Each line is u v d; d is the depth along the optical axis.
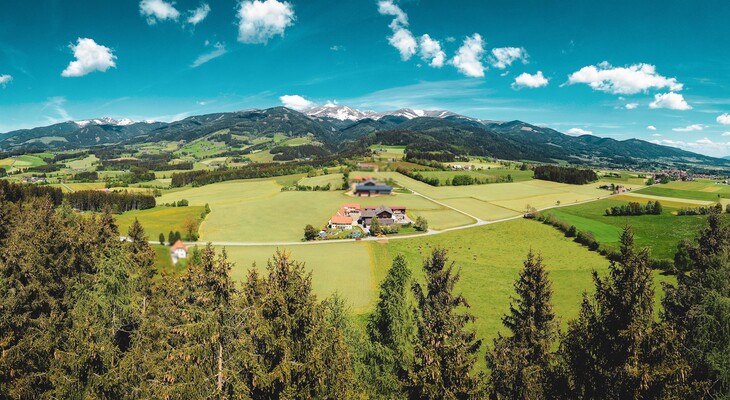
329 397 19.44
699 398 18.14
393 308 34.00
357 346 33.75
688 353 23.06
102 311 27.38
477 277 80.00
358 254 94.94
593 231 112.38
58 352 22.97
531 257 26.52
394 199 132.00
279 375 17.52
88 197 131.75
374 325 35.69
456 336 22.17
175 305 24.58
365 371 31.67
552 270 82.56
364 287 72.69
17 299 27.84
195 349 16.61
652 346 18.05
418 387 20.92
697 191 177.88
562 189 185.62
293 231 115.19
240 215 128.75
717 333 22.97
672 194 170.38
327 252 96.44
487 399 22.12
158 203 145.88
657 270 72.44
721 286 25.86
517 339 25.69
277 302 18.77
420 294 29.12
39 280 34.00
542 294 25.92
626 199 161.25
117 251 32.16
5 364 22.83
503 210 146.38
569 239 108.44
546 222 126.69
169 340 20.92
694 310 24.33
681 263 68.88
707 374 22.11
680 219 117.81
